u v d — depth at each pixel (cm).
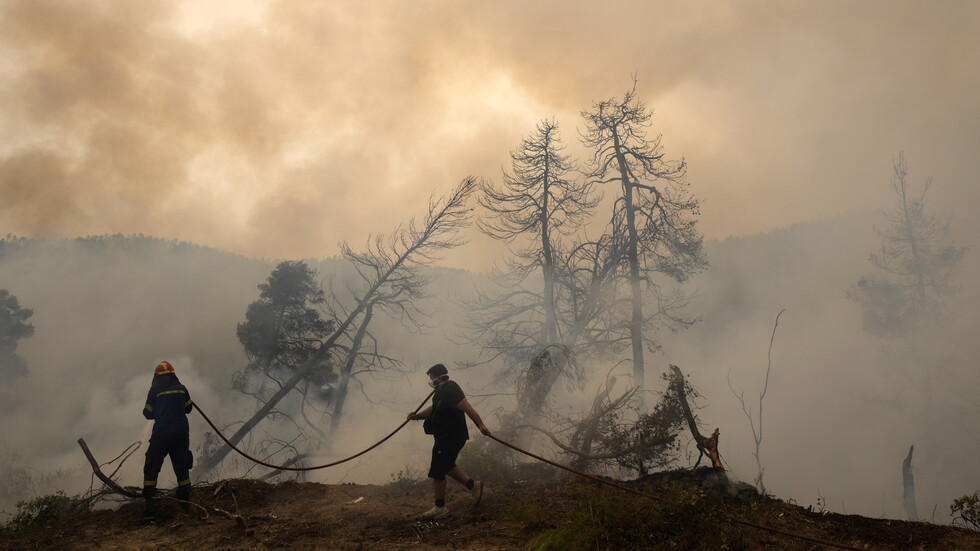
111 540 550
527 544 493
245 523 584
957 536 476
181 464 671
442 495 616
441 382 648
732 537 472
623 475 927
